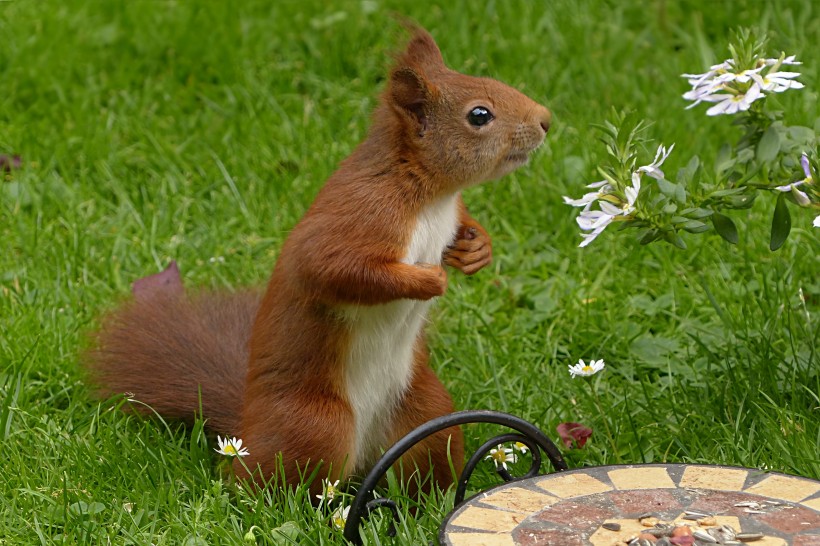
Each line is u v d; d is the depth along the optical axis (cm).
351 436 680
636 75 1261
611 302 955
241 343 820
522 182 1097
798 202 679
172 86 1266
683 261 1004
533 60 1289
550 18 1344
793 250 975
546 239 1053
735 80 685
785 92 1164
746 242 985
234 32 1337
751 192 727
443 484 712
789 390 783
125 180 1130
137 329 831
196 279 970
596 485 545
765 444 727
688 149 1114
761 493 532
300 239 657
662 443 761
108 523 668
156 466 730
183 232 1056
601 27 1340
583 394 820
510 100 671
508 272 1016
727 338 846
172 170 1137
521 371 865
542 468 739
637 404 798
